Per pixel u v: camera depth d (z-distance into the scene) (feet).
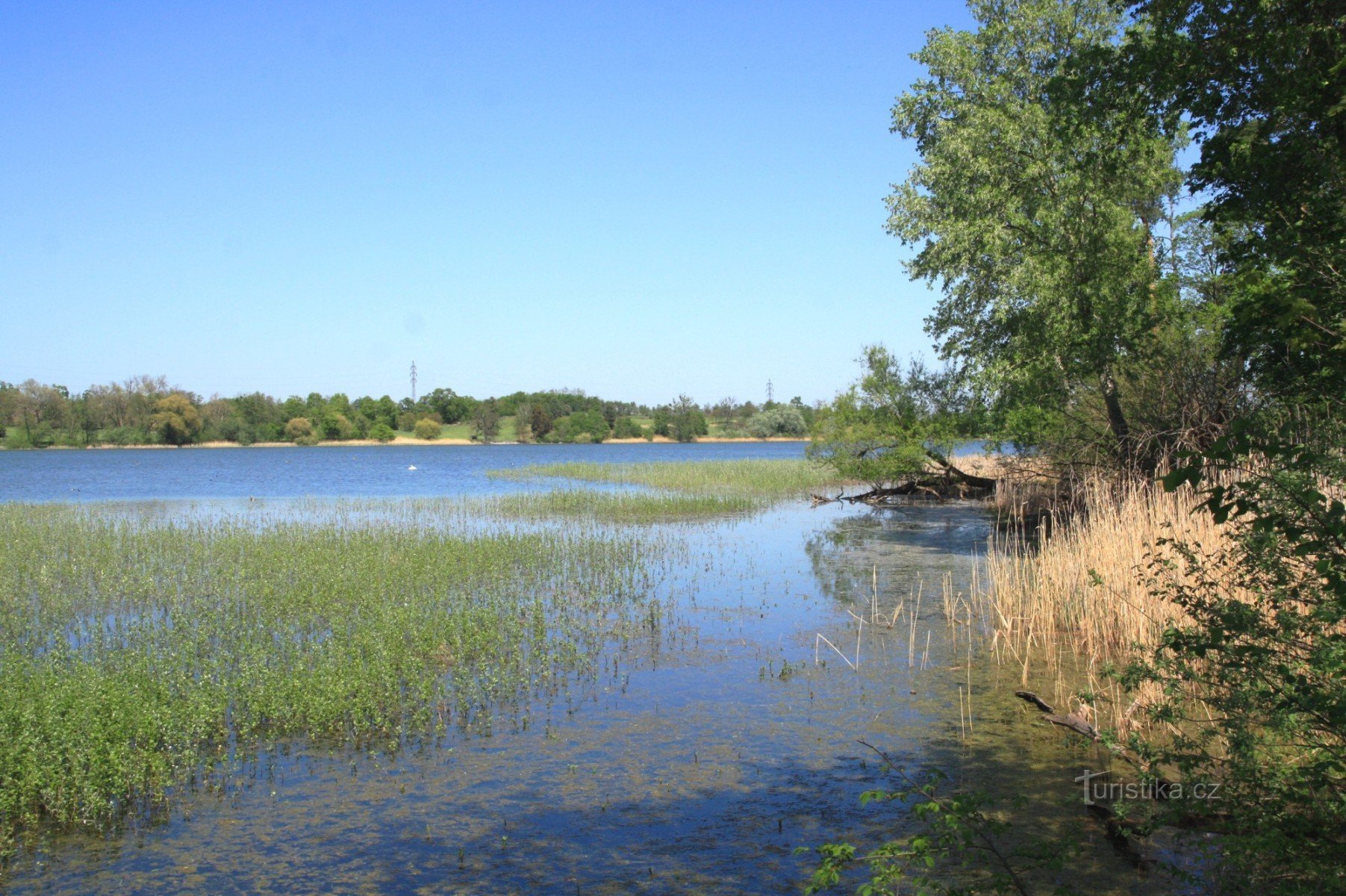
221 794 26.35
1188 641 19.57
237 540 72.69
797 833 23.52
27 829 24.29
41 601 50.85
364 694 32.68
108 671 35.91
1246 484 16.28
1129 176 73.67
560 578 59.21
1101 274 71.92
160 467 248.52
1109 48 42.04
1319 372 28.55
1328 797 17.60
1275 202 33.04
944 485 120.57
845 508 113.39
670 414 501.97
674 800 25.70
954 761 28.07
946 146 79.00
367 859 22.47
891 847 16.51
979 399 86.22
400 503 120.06
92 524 85.71
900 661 40.11
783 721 32.35
